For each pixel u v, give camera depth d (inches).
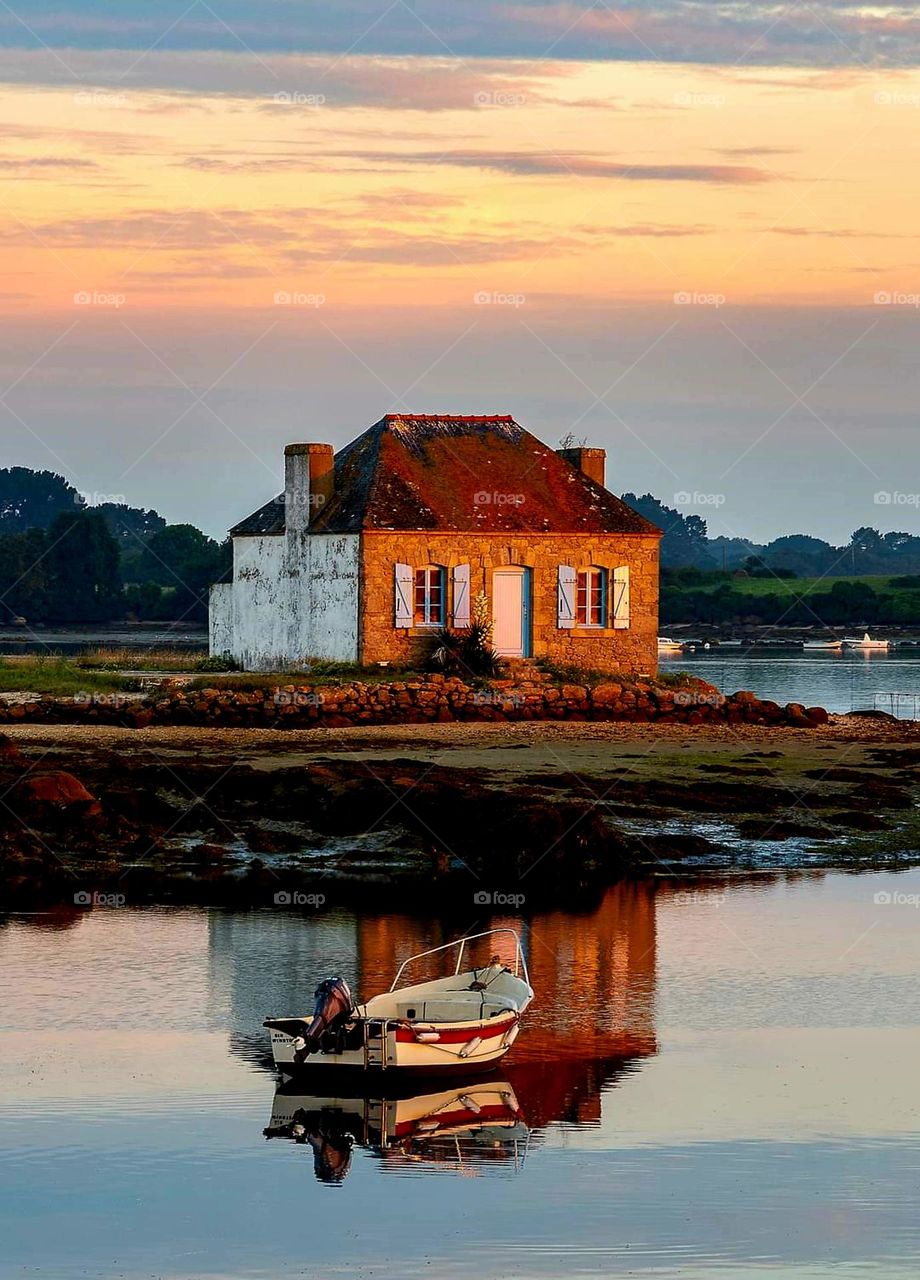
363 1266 1221.7
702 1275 1209.4
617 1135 1482.5
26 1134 1460.4
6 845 2514.8
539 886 2432.3
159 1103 1542.8
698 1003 1881.2
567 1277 1204.5
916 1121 1517.0
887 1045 1739.7
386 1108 1546.5
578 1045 1732.3
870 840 2760.8
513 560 4311.0
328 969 1983.3
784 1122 1505.9
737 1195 1346.0
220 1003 1847.9
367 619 4185.5
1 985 1905.8
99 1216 1302.9
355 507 4293.8
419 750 3444.9
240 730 3762.3
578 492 4507.9
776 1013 1844.2
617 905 2335.1
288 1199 1333.7
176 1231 1279.5
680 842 2672.2
